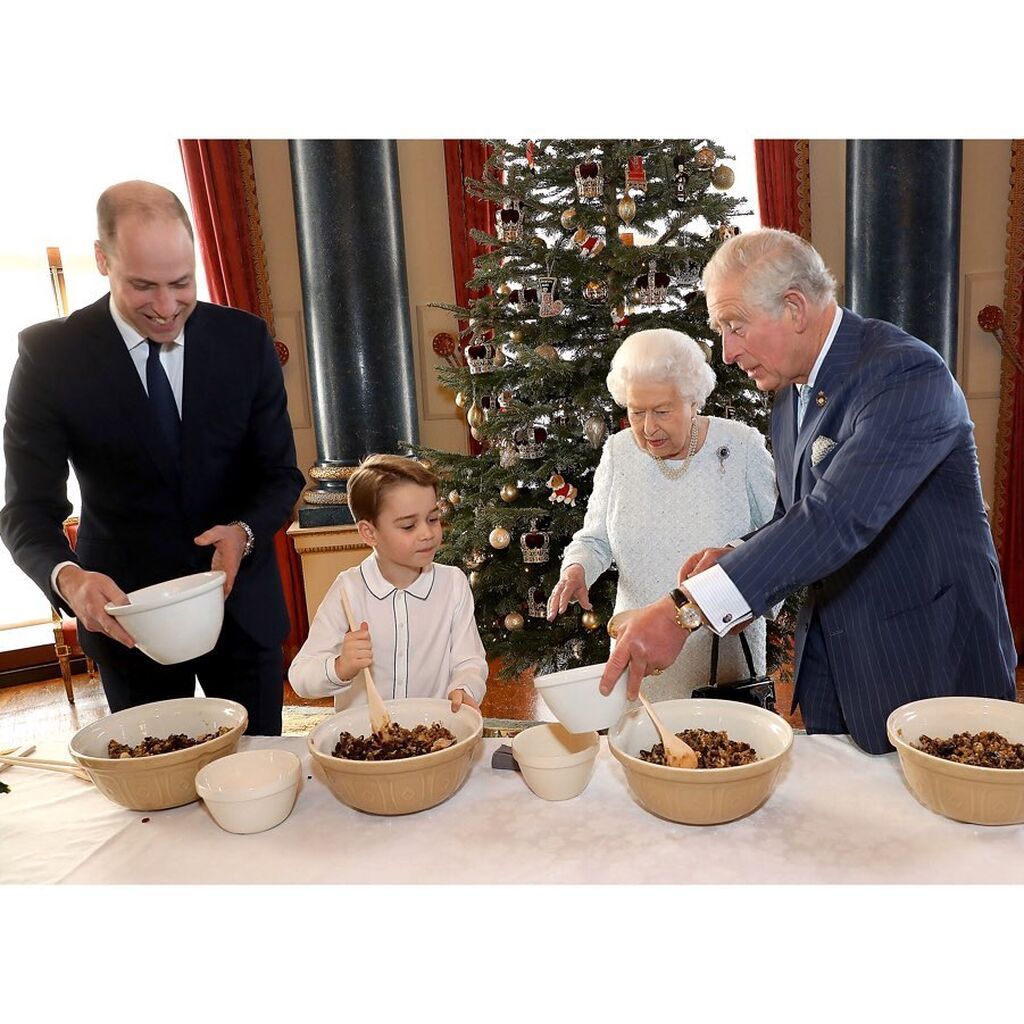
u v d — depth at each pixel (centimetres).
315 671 147
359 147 408
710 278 146
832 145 445
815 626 157
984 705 125
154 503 175
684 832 116
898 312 409
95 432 168
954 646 138
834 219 452
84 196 431
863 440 127
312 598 436
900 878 103
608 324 315
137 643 129
